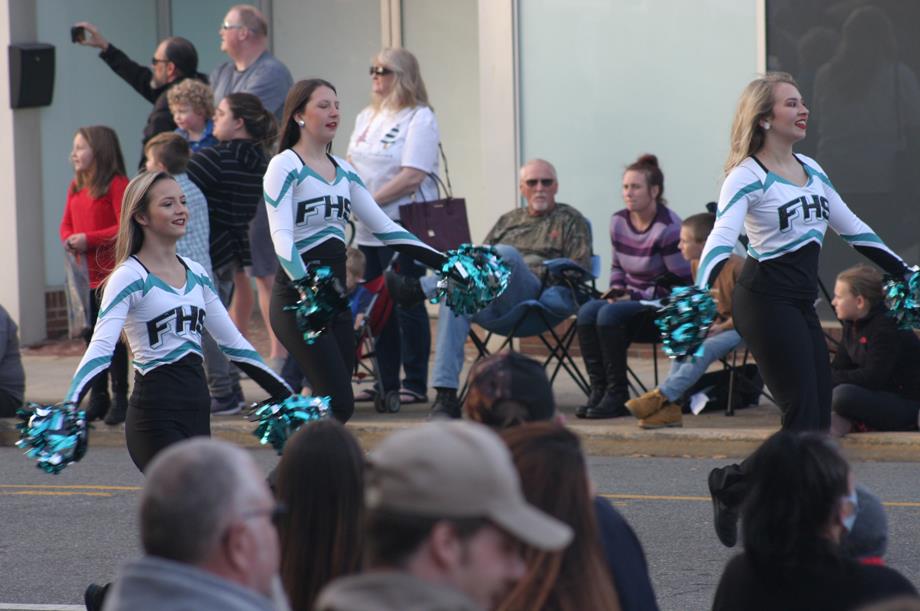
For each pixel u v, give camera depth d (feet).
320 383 69.62
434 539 25.09
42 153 141.49
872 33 115.03
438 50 146.00
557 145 125.70
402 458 25.39
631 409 93.35
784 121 64.44
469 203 146.20
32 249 140.56
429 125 104.37
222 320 62.44
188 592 26.58
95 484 89.15
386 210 103.55
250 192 104.68
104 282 61.26
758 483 37.83
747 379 99.55
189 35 156.15
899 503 77.56
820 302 117.39
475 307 69.21
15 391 104.58
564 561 32.48
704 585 63.62
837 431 90.48
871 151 115.75
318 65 152.76
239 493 27.22
